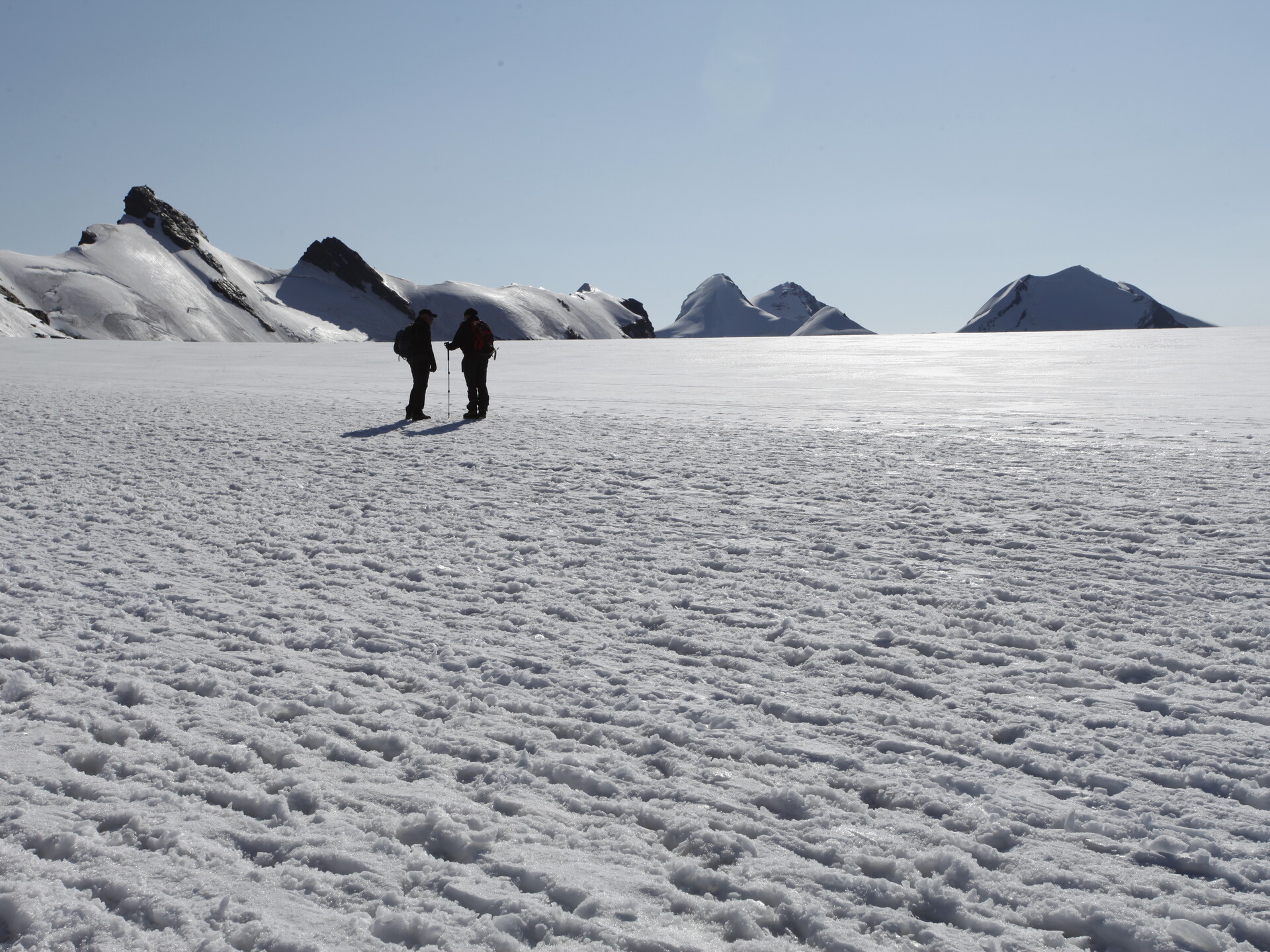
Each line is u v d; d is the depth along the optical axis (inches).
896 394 782.5
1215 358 1264.8
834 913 90.1
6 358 1501.0
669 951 84.0
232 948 83.7
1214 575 216.5
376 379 993.5
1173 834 104.7
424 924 86.7
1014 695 147.7
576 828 107.3
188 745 126.6
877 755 125.5
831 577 218.8
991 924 88.4
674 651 169.8
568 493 331.3
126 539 256.2
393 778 119.2
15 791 112.4
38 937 84.7
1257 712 138.3
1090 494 318.0
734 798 113.7
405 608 195.9
